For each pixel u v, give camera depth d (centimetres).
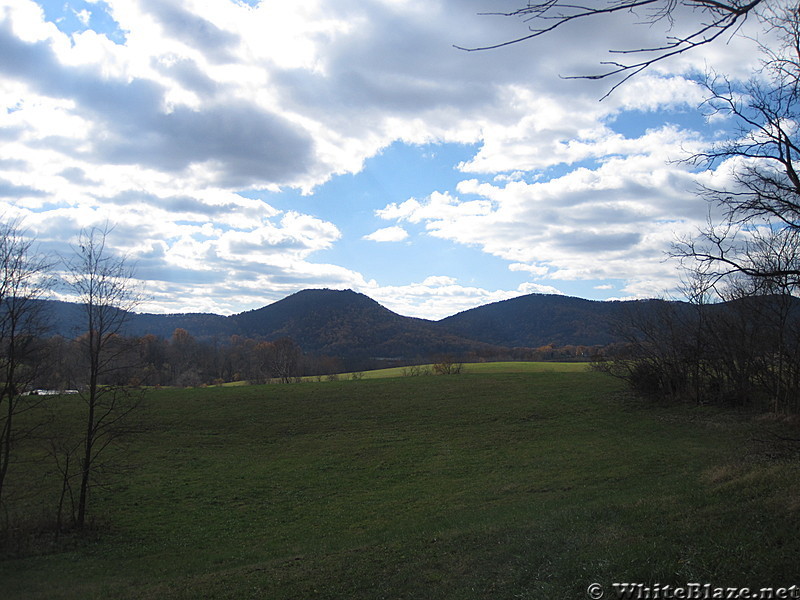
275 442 3812
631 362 4947
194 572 1563
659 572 855
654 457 2695
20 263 1959
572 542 1148
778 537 934
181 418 4362
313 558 1445
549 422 4116
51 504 2473
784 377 3597
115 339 2138
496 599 904
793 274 822
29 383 2025
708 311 4153
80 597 1352
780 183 899
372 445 3672
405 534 1661
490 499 2241
